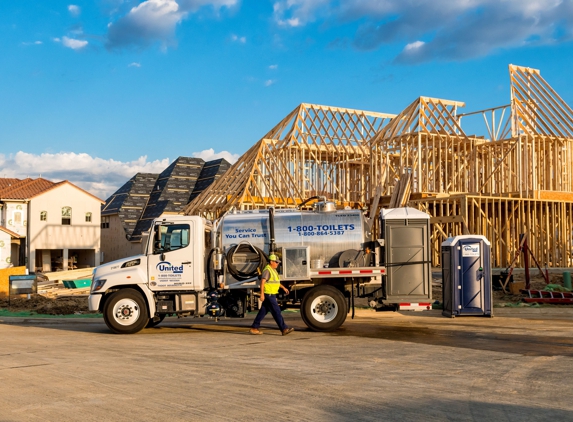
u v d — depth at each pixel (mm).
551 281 21219
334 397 6715
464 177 31062
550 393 6867
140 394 6914
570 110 30906
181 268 12625
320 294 12469
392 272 12688
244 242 12789
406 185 27047
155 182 59156
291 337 11773
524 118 31781
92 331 13438
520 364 8633
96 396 6832
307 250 12484
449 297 14938
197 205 34406
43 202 44344
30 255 43594
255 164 32500
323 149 36375
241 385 7344
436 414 6012
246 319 15570
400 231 12742
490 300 14625
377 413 6051
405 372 8094
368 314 15992
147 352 10000
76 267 47406
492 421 5758
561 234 29125
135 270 12664
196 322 15195
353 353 9711
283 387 7223
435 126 30531
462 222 25375
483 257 14633
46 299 21406
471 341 10984
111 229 56312
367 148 37719
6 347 10742
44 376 7984
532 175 29312
